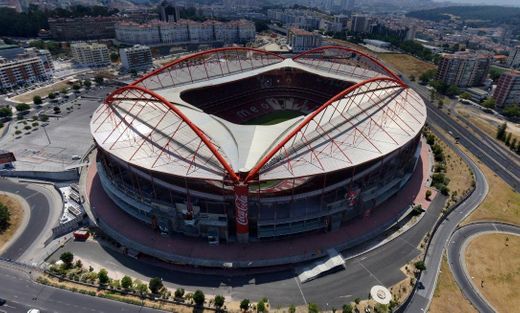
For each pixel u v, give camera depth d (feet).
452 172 425.69
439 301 254.47
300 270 277.03
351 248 300.81
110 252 296.71
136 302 248.52
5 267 282.36
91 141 492.13
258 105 569.64
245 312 241.55
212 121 374.84
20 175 411.95
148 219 315.37
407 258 290.76
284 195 288.30
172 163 285.64
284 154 300.61
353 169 290.97
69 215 346.74
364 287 262.67
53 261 288.10
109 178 350.23
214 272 276.41
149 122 355.97
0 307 246.68
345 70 572.10
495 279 274.98
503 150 498.28
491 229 332.19
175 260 281.13
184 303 247.29
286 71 591.37
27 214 349.82
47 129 528.22
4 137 501.15
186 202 298.15
